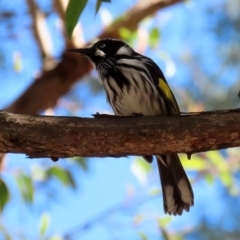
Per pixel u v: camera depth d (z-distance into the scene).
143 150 7.15
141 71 9.52
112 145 7.08
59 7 11.42
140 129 7.04
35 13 12.26
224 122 7.01
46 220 11.33
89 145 7.06
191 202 9.50
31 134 6.96
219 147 7.16
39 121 7.01
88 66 11.65
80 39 11.70
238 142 7.09
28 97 11.55
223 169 12.18
